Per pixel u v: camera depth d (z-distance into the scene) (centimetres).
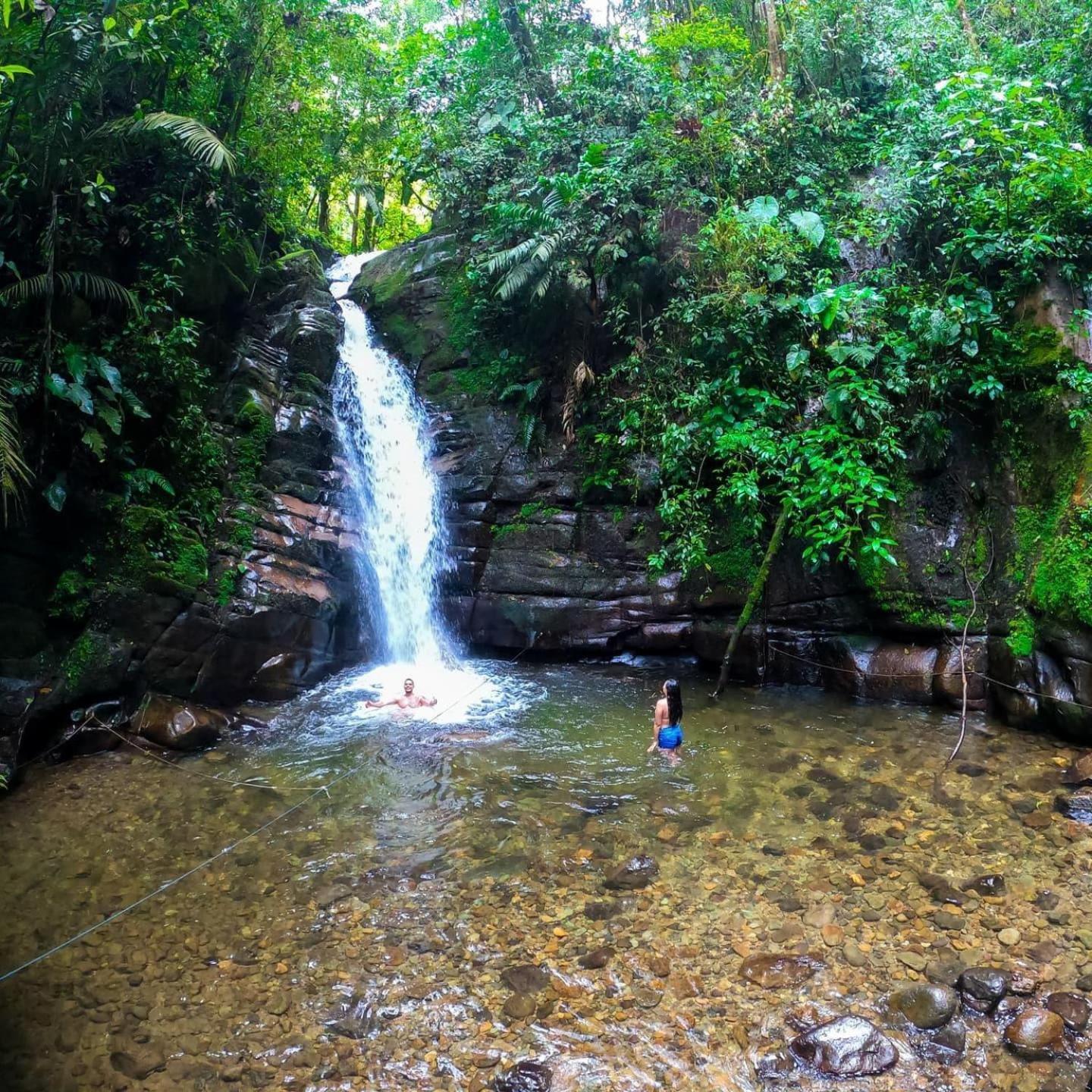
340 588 952
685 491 912
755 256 906
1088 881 468
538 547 1040
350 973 407
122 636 747
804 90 1210
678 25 1217
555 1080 330
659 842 539
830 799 594
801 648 891
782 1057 341
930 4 1252
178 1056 352
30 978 407
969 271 867
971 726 736
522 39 1238
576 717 796
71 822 580
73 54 691
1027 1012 357
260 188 1135
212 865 518
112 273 876
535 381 1102
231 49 1012
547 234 1037
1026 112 846
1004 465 802
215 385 984
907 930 429
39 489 717
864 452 836
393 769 671
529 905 466
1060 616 698
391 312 1314
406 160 1369
